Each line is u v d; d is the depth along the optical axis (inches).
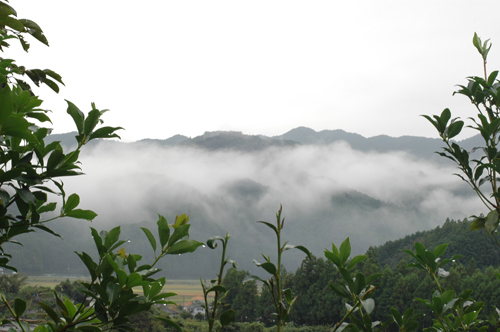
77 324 64.0
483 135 98.9
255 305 2048.5
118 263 61.0
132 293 56.2
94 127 65.1
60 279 7480.3
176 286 7534.5
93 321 68.4
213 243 59.9
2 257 65.0
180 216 63.7
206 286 57.5
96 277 60.7
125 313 56.1
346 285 67.0
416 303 2143.2
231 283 1994.3
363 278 64.8
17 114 57.7
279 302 58.8
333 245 70.1
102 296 56.1
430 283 2091.5
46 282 6264.8
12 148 64.9
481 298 1793.8
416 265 95.0
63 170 61.9
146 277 60.5
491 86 107.4
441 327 91.7
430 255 91.8
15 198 60.7
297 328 2235.5
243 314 2063.2
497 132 98.0
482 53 113.3
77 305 61.6
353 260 68.4
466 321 86.3
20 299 58.0
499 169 93.7
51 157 61.6
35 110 65.0
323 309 2381.9
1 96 49.9
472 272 2652.6
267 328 1344.7
